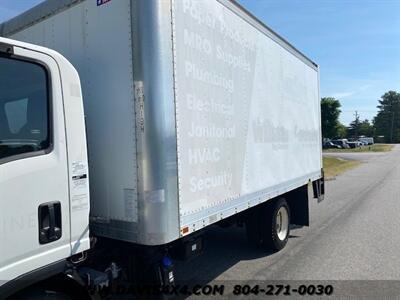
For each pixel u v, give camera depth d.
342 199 12.91
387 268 5.68
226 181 4.27
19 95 2.54
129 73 3.18
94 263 3.34
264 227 6.33
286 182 6.28
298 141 7.00
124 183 3.21
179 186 3.40
